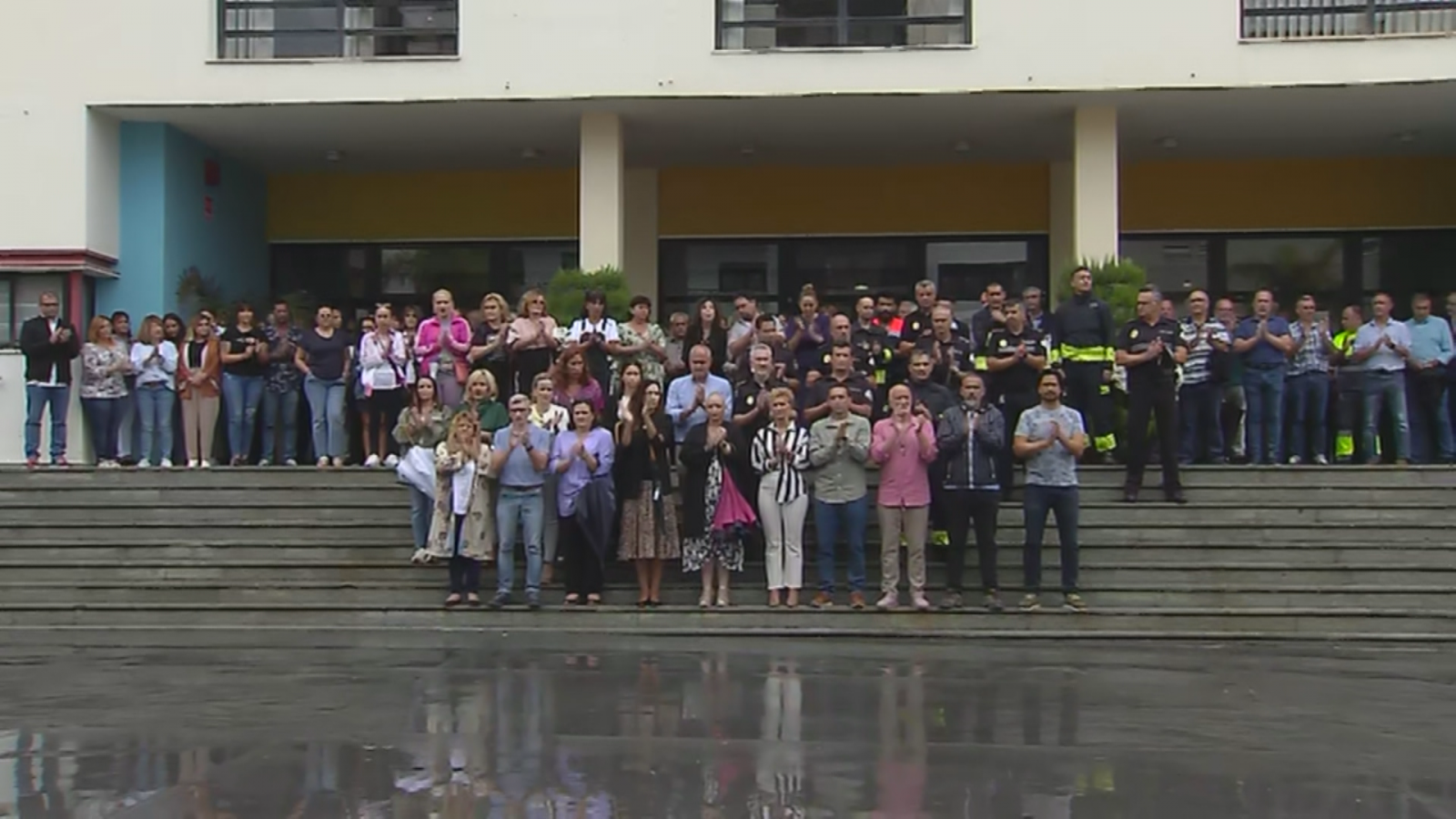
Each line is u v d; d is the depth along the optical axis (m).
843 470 12.02
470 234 19.03
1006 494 13.05
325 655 10.62
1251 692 9.01
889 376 13.74
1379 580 12.37
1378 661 10.61
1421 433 14.48
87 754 7.06
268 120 16.30
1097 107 15.80
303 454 15.02
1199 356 13.84
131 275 16.27
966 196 18.59
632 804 6.12
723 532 12.02
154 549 13.16
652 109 15.92
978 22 15.25
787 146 17.56
